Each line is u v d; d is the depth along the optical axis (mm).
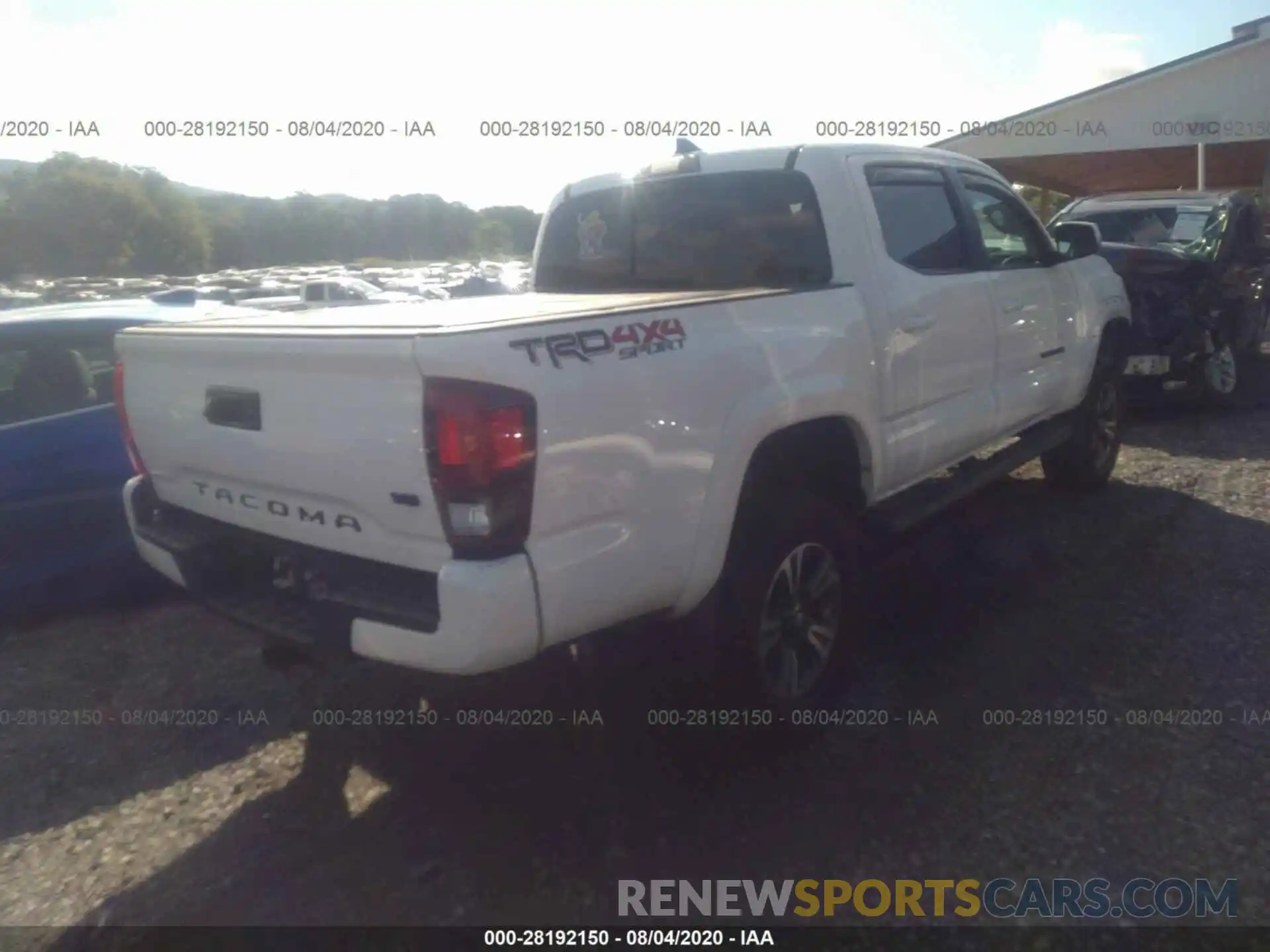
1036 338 5672
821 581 4023
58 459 5246
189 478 3820
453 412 2832
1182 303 8648
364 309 4066
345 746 3691
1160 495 6734
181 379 3668
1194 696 4184
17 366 5348
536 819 3588
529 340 2965
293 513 3367
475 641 2902
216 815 3676
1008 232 5746
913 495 4859
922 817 3496
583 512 3064
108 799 3791
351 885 3281
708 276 4719
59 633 5289
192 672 4789
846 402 4039
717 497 3461
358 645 3152
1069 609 5031
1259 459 7504
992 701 4207
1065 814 3465
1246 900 3047
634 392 3178
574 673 3785
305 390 3158
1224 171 19172
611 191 5059
